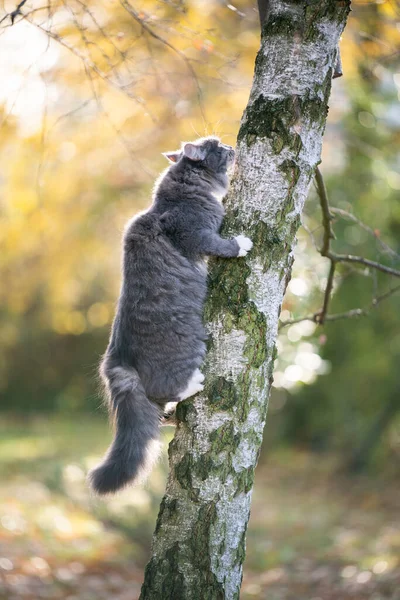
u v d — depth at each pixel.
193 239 4.65
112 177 10.14
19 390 25.98
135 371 4.67
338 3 4.20
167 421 4.84
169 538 4.12
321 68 4.21
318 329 10.54
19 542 9.25
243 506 4.15
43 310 20.19
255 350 4.16
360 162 11.03
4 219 9.93
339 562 9.70
